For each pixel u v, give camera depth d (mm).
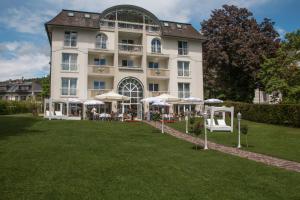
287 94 33594
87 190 8148
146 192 8148
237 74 48375
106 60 41719
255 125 28031
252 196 8109
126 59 42812
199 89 44719
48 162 10953
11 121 25766
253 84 47375
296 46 33844
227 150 15516
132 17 43000
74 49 39312
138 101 41250
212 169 10812
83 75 39312
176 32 44375
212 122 23906
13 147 13594
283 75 34594
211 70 50906
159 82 43906
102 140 16859
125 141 16984
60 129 21094
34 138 16516
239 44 44344
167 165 11203
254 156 13883
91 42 40156
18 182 8625
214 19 48438
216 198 7906
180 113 39594
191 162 11875
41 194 7770
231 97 49625
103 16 41062
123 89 40656
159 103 35531
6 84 96062
